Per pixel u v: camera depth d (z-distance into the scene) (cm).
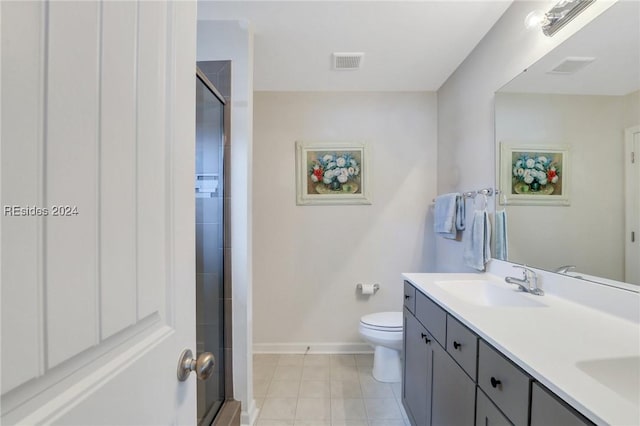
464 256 192
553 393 64
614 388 73
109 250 42
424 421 146
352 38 184
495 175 168
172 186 59
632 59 99
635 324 96
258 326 262
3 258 29
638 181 97
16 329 30
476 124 191
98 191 40
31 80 31
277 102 260
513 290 141
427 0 151
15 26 30
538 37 136
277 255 262
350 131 261
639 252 97
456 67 219
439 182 254
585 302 115
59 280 34
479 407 95
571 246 120
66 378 35
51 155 33
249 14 163
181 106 62
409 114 261
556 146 128
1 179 29
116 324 43
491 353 88
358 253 262
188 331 65
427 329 143
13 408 30
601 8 109
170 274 58
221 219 171
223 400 172
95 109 39
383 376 215
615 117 105
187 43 65
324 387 209
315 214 262
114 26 43
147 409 50
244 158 172
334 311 262
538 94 137
